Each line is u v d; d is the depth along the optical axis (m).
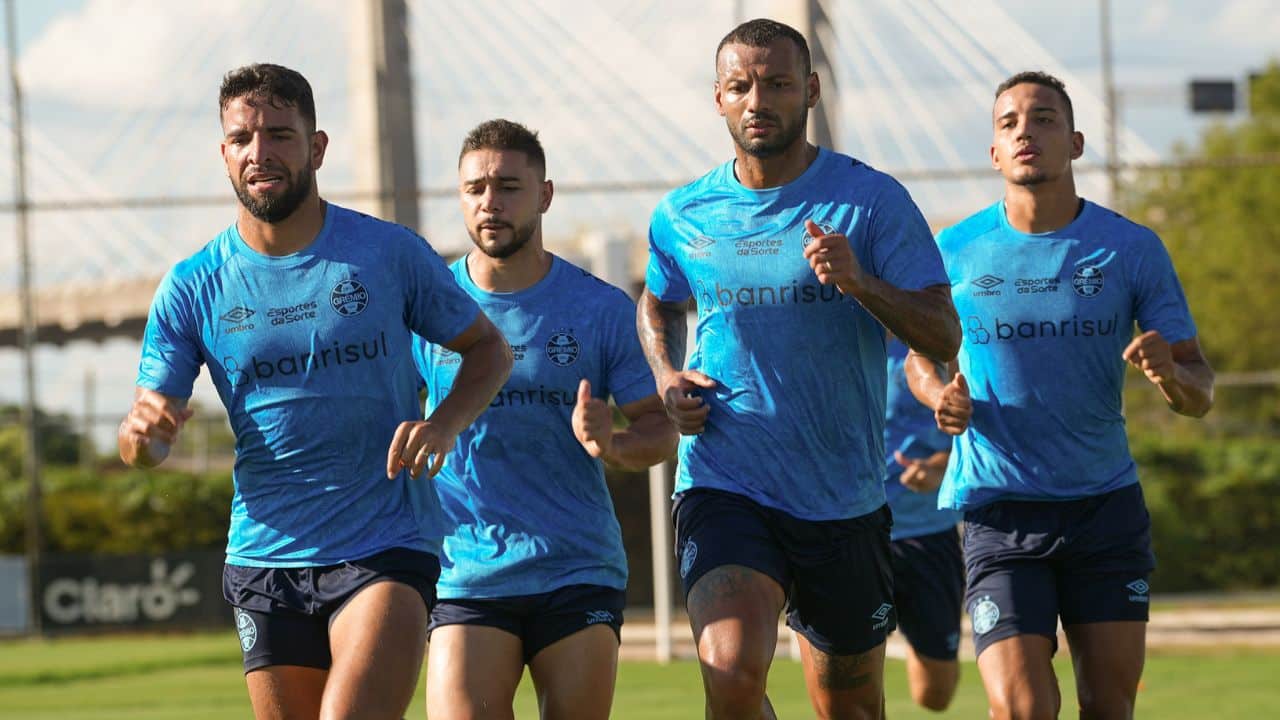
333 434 16.58
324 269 16.62
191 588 63.66
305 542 16.66
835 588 18.97
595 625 20.03
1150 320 21.34
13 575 62.22
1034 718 19.89
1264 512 71.00
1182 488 71.50
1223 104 80.75
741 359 18.73
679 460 19.45
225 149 16.39
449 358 20.69
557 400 20.31
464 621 20.03
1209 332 126.69
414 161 72.00
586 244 53.38
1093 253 21.30
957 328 18.20
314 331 16.55
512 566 19.91
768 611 18.02
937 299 18.05
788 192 18.61
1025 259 21.44
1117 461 21.20
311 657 16.83
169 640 61.47
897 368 28.64
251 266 16.69
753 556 18.30
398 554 16.61
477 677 19.69
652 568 66.75
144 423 16.05
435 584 17.06
